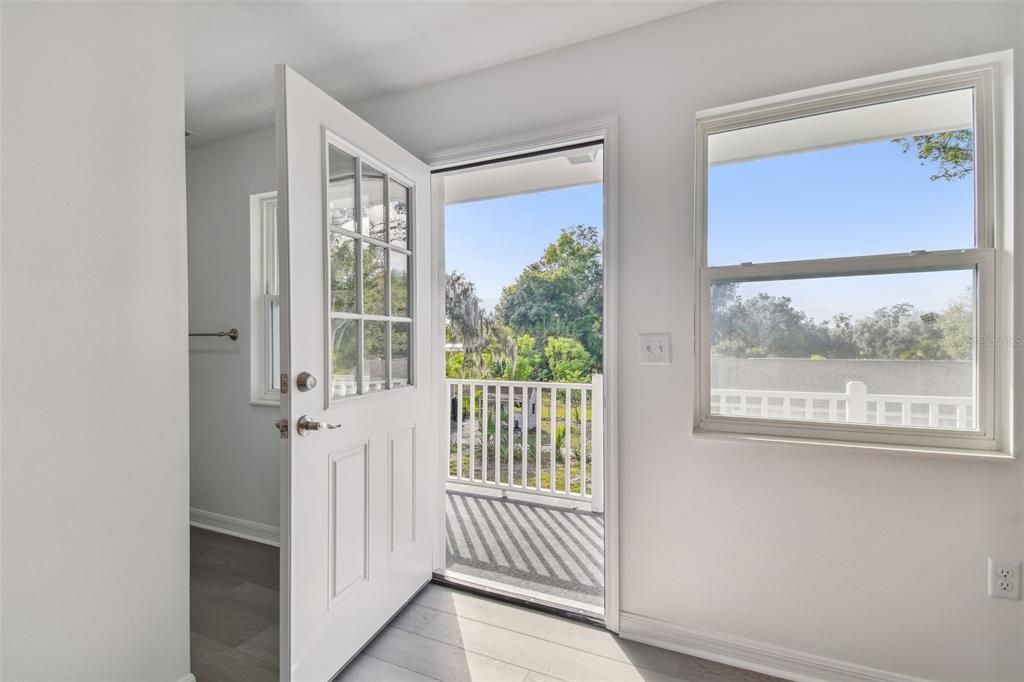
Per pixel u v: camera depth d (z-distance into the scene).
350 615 1.57
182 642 1.40
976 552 1.32
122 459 1.25
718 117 1.64
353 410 1.61
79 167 1.16
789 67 1.50
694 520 1.62
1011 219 1.29
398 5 1.60
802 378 1.56
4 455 1.03
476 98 1.98
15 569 1.05
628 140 1.71
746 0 1.55
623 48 1.72
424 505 2.07
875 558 1.42
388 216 1.85
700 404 1.67
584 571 2.24
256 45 1.81
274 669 1.56
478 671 1.54
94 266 1.19
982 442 1.35
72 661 1.14
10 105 1.04
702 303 1.67
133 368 1.28
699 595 1.62
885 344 1.46
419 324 2.03
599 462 3.01
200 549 2.46
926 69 1.37
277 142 1.33
